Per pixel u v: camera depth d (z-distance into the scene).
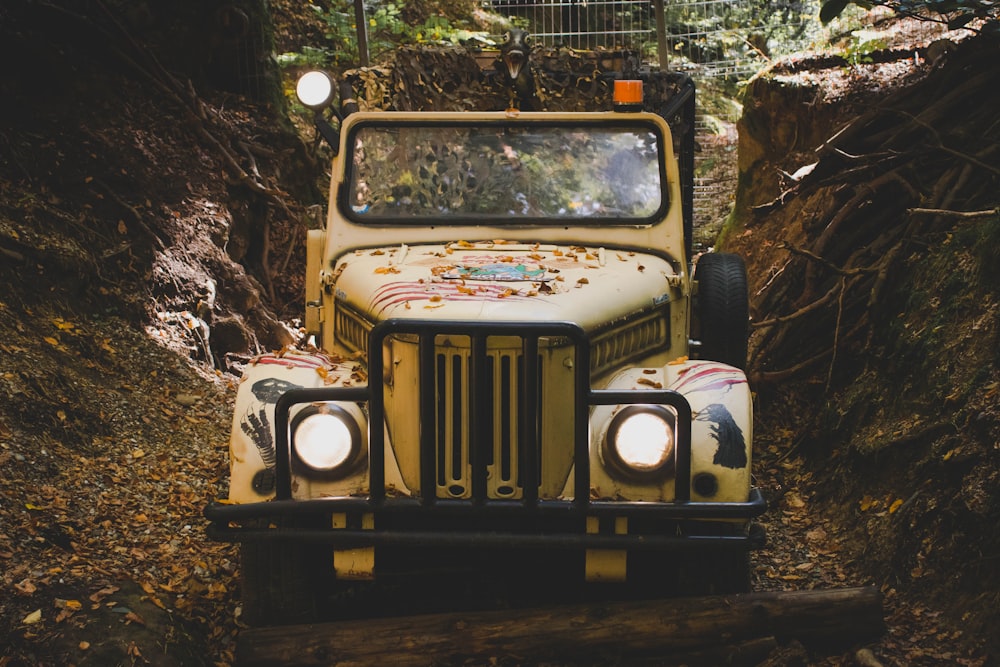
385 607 4.37
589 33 12.38
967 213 5.57
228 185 8.45
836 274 6.26
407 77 5.30
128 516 4.81
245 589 3.99
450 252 4.59
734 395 3.84
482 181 4.88
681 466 3.58
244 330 7.59
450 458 3.70
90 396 5.76
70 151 7.64
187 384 6.52
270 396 3.87
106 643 3.67
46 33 8.38
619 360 4.17
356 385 3.97
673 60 12.54
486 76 5.34
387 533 3.63
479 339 3.52
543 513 3.56
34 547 4.30
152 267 7.27
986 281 5.05
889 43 9.07
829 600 3.88
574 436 3.78
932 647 3.81
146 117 8.37
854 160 6.85
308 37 12.68
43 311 6.33
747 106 9.09
